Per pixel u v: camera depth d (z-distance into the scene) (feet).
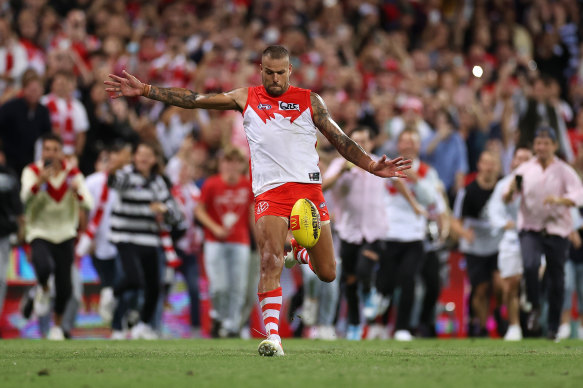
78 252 128.36
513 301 129.80
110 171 124.98
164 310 147.33
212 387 48.24
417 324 143.84
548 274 119.14
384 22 242.99
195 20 212.43
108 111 159.33
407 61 226.17
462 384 50.03
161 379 52.13
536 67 245.65
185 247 142.92
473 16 249.55
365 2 240.73
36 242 118.83
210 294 139.54
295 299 143.33
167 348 87.86
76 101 154.71
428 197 134.82
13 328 135.64
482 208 141.79
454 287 154.40
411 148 134.21
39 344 97.09
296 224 68.54
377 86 204.44
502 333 148.66
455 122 196.24
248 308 146.82
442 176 174.81
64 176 120.67
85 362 64.90
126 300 126.21
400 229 131.64
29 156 144.15
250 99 72.90
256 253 146.72
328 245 71.92
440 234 143.84
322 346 95.76
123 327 138.92
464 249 144.77
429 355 75.41
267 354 70.64
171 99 72.79
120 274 122.93
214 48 193.16
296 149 71.56
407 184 134.51
